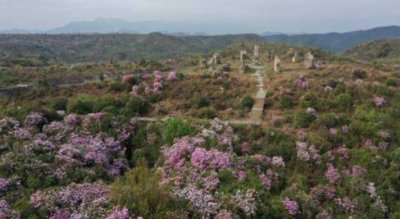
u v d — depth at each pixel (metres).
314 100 38.47
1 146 28.67
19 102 42.62
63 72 60.41
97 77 56.00
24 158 27.03
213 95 42.16
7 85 51.16
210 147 29.97
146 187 22.28
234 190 24.59
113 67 64.62
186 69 58.66
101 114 35.25
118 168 29.56
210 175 25.70
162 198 21.64
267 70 51.88
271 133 32.31
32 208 21.56
